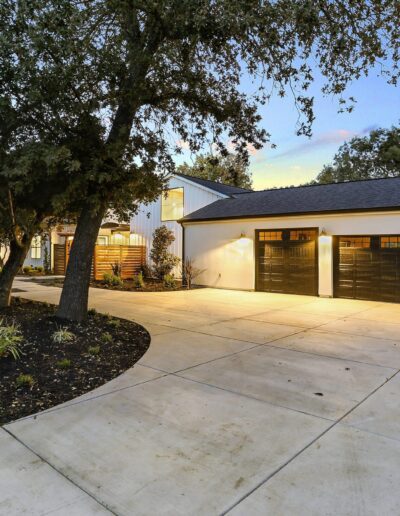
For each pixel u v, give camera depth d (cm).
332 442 286
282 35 508
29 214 677
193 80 635
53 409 343
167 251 1633
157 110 717
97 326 634
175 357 512
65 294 648
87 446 278
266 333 663
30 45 441
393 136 2897
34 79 468
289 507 212
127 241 1897
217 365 478
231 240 1341
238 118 712
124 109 623
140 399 368
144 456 265
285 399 370
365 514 206
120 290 1312
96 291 1277
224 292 1266
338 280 1119
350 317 820
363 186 1293
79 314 645
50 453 268
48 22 433
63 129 535
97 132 565
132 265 1688
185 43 543
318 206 1156
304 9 452
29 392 377
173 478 239
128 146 614
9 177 484
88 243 653
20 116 502
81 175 526
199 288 1382
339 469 249
